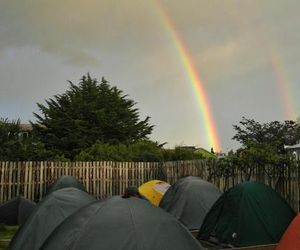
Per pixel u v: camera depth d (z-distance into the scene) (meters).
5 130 21.38
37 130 37.88
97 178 19.48
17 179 17.77
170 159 24.30
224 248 9.27
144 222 5.71
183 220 11.42
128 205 5.97
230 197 9.76
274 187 12.41
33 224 8.34
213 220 10.04
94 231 5.59
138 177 20.44
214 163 15.98
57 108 40.66
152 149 24.78
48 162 18.50
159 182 15.52
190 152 25.20
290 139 36.34
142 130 44.78
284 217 9.53
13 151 20.41
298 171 11.54
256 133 37.09
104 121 40.00
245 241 9.18
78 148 36.66
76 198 8.94
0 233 12.74
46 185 18.33
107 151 23.45
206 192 11.98
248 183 9.77
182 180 12.57
